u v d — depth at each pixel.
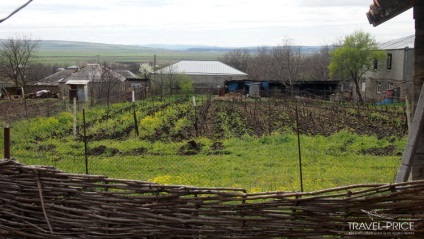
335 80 42.81
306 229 4.50
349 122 20.45
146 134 16.91
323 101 34.66
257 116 22.81
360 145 14.02
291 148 13.65
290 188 8.80
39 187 4.94
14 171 5.07
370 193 4.37
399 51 34.53
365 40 36.56
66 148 14.16
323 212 4.42
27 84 50.09
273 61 54.81
